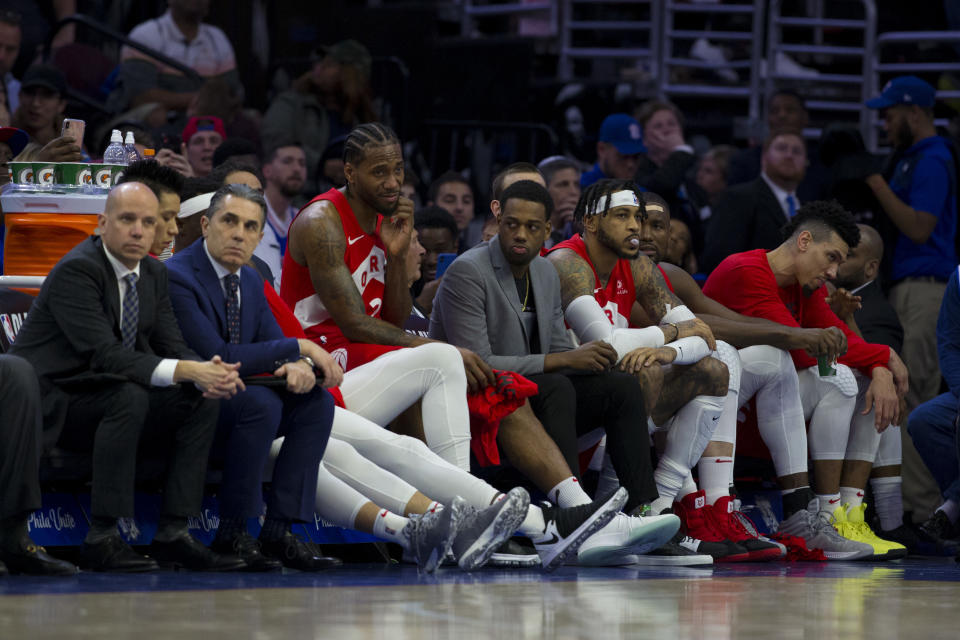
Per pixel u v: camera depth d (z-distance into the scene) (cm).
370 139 1244
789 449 1442
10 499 968
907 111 1988
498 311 1254
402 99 2581
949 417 1582
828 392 1488
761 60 2791
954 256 1973
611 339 1287
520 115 2667
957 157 1994
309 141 2209
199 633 673
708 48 2870
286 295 1266
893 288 1969
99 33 2422
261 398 1045
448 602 845
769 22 2819
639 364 1261
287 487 1070
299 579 988
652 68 2822
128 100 2242
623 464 1228
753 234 1927
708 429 1327
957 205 1983
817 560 1430
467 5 2936
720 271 1523
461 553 1062
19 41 2092
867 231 1800
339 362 1223
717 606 859
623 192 1338
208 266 1109
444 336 1277
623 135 2034
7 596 833
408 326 1463
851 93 2842
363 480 1116
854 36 2931
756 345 1427
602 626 739
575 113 2680
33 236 1185
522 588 954
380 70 2591
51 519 1069
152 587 902
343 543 1245
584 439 1305
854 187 1978
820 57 2902
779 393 1434
